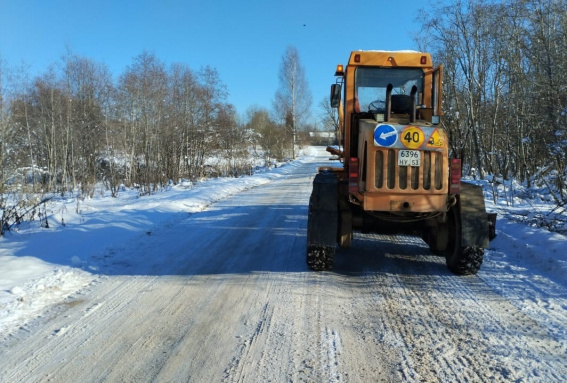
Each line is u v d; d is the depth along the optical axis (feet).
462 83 59.06
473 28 54.39
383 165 16.38
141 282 17.57
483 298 15.47
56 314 14.17
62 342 12.12
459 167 16.80
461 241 17.17
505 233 24.35
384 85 20.86
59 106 78.43
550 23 39.75
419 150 16.37
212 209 39.14
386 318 13.73
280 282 17.43
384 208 16.69
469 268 17.85
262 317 13.84
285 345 11.86
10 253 21.66
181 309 14.60
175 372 10.49
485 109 56.39
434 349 11.60
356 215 18.93
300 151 183.62
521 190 39.88
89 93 88.48
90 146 82.94
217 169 93.09
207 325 13.25
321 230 17.81
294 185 62.23
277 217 33.42
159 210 35.60
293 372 10.44
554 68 37.58
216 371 10.52
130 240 24.93
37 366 10.80
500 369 10.52
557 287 16.21
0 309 14.26
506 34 48.47
